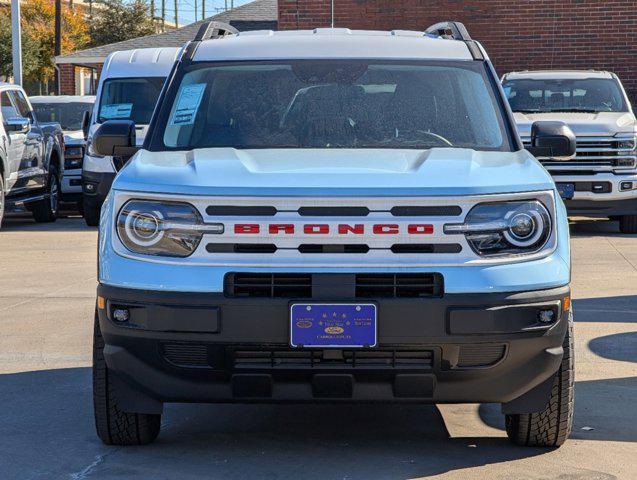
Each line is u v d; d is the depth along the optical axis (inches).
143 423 211.6
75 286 423.5
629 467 201.5
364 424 233.1
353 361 191.8
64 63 1400.1
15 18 1107.3
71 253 532.4
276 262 190.2
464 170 200.7
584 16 870.4
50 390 262.4
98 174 663.8
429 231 191.3
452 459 206.1
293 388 194.1
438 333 189.3
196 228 192.4
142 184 198.2
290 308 188.4
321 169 200.8
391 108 235.3
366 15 886.4
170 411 245.0
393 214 191.8
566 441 219.1
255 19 1282.0
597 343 316.8
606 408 245.8
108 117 669.3
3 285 426.3
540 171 206.2
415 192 191.6
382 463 203.3
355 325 188.5
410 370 191.6
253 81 241.1
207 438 221.9
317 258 190.4
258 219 191.3
